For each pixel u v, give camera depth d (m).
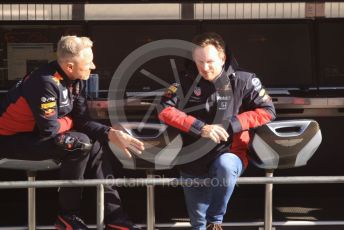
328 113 10.85
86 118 8.72
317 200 11.57
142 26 11.62
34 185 8.24
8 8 11.48
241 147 8.91
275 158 8.57
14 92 8.45
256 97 8.79
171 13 11.61
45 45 11.52
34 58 11.51
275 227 10.16
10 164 8.58
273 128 8.52
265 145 8.52
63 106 8.40
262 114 8.64
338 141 11.39
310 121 8.54
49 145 8.30
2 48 11.45
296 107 10.51
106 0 11.55
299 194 11.77
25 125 8.45
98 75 11.41
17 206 11.31
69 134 8.31
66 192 8.59
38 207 11.16
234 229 10.14
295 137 8.48
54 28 11.54
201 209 8.70
